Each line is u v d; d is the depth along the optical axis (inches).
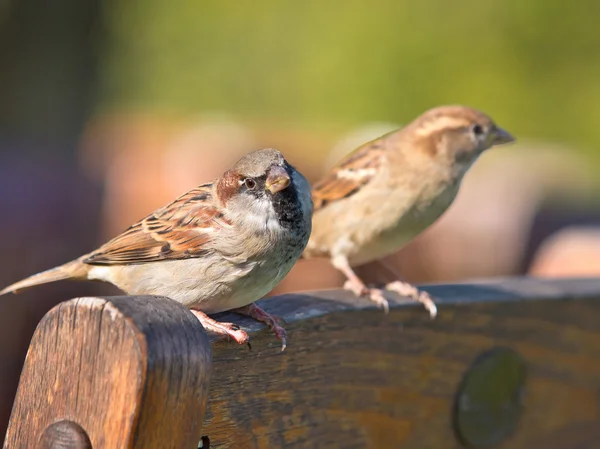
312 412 233.8
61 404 161.0
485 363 285.3
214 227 238.7
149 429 154.2
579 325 315.3
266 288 243.1
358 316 247.9
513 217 495.2
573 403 316.2
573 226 519.8
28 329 453.4
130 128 677.3
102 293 469.1
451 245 489.4
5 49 725.9
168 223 249.0
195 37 922.1
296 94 871.7
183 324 160.7
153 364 152.8
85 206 499.8
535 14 811.4
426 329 269.4
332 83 849.5
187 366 157.8
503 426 293.4
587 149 804.0
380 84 829.2
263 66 892.0
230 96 901.8
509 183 512.1
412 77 823.7
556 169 647.8
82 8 761.6
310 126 690.8
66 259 481.1
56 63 748.0
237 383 209.0
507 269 491.5
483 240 488.7
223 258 238.4
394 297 267.1
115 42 816.9
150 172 497.0
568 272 429.7
